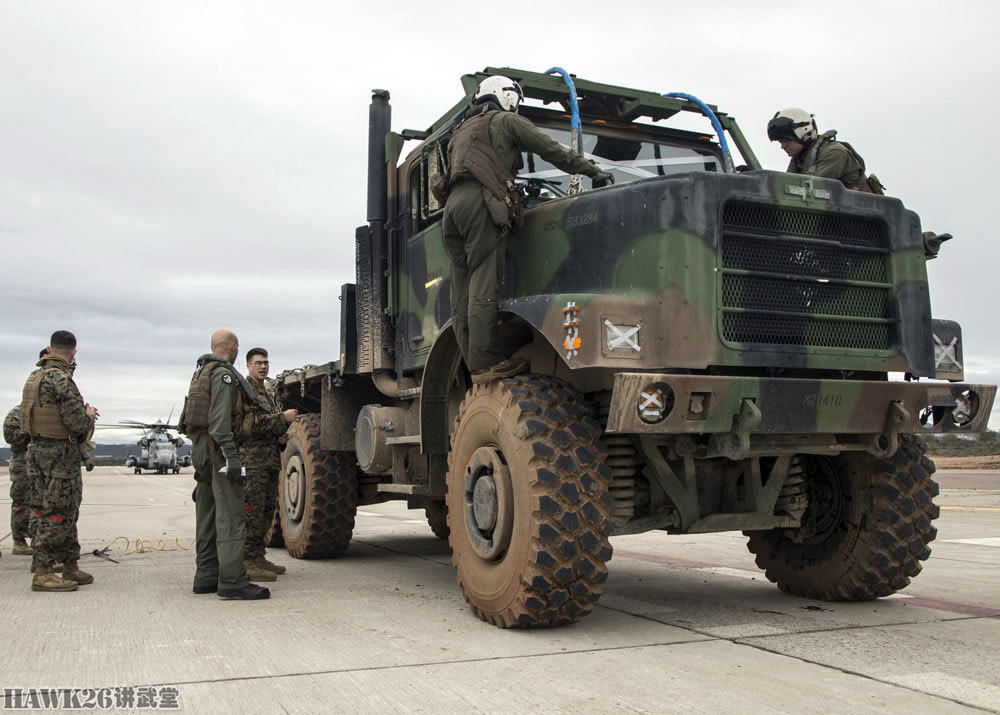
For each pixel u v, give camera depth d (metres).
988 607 4.70
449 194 4.55
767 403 3.77
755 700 2.93
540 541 3.81
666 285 3.80
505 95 4.61
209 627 4.20
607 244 4.09
